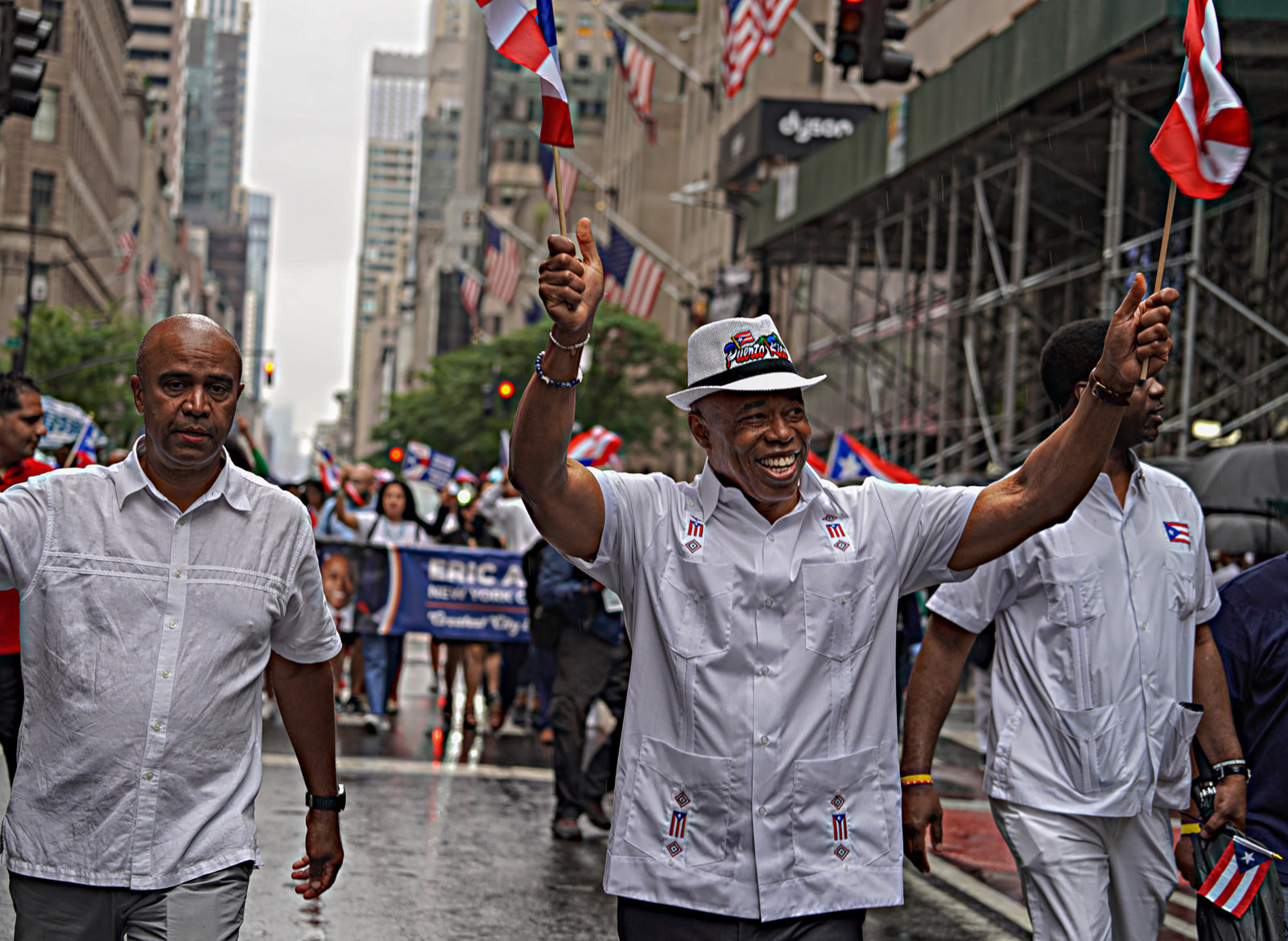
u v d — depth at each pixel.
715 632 3.64
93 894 3.57
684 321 53.78
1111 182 17.16
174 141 182.12
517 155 123.19
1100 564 4.51
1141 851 4.55
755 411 3.65
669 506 3.75
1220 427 17.23
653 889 3.61
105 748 3.56
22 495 3.61
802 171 26.05
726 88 24.16
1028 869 4.50
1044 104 18.41
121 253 63.41
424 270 171.00
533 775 10.93
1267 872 4.36
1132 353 3.53
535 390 3.40
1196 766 4.62
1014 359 19.50
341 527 13.91
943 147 20.47
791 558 3.67
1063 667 4.49
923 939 6.68
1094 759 4.43
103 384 56.16
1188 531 4.66
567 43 130.50
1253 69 16.03
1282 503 12.12
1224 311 19.56
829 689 3.65
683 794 3.63
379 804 9.40
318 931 6.43
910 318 27.86
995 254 20.16
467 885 7.38
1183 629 4.59
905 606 8.09
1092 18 16.42
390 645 14.13
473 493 18.50
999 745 4.58
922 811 4.63
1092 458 3.64
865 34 13.00
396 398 65.94
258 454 8.66
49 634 3.59
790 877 3.58
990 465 19.92
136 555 3.62
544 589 8.54
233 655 3.68
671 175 64.56
